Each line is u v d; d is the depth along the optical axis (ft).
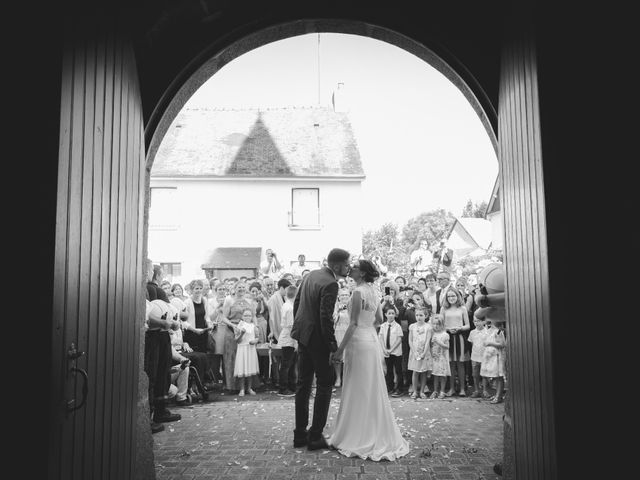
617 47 6.41
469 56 11.48
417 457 14.75
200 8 11.13
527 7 7.30
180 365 22.44
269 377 30.01
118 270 7.74
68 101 5.42
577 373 6.27
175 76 11.41
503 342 22.68
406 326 26.09
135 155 8.95
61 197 5.20
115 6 7.46
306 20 11.76
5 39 5.08
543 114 6.48
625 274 6.32
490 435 17.02
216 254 66.13
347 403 15.61
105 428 7.04
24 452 4.90
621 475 6.14
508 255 9.37
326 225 68.28
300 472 13.60
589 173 6.42
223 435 17.47
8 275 4.96
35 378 4.94
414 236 295.28
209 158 69.82
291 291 26.81
